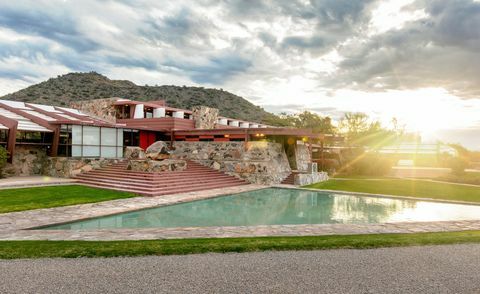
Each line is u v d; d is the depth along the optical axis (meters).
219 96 131.00
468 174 29.77
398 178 29.58
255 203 16.11
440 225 10.43
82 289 4.71
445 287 5.03
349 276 5.43
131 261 6.04
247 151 24.44
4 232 8.89
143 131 27.94
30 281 5.00
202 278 5.22
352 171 34.41
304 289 4.84
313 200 17.23
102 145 23.69
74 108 37.34
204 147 26.59
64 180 20.55
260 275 5.41
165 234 8.81
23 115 24.97
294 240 7.82
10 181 19.47
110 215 11.98
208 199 17.05
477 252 6.95
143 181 18.62
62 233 8.82
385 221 11.88
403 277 5.42
